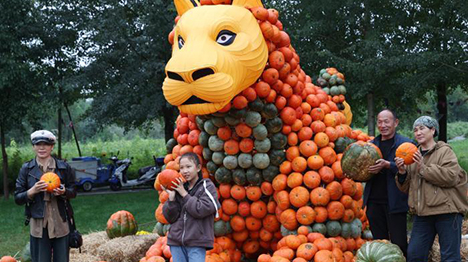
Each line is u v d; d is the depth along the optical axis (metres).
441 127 13.24
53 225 4.78
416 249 4.46
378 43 10.29
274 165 5.23
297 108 5.24
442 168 4.22
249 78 4.66
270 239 5.45
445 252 4.33
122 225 6.83
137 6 13.92
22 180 4.82
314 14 11.56
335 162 5.25
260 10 4.88
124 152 25.20
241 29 4.70
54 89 15.57
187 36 4.62
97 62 13.88
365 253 4.74
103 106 13.33
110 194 15.11
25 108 14.67
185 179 4.13
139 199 13.67
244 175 5.20
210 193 4.05
